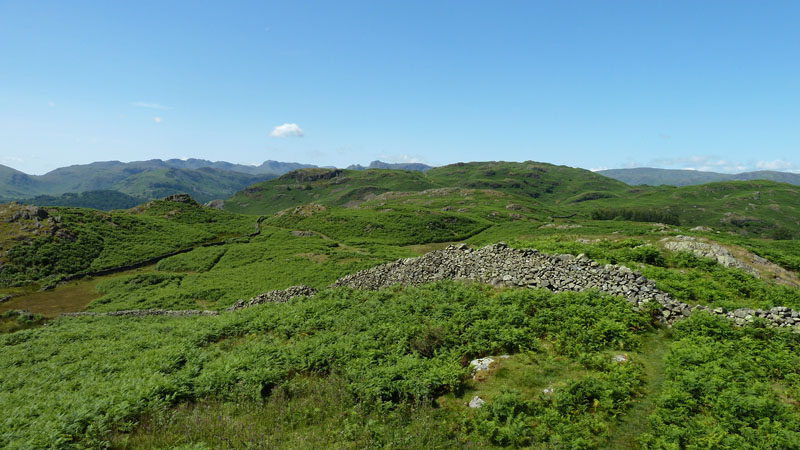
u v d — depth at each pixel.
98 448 10.31
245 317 24.36
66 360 22.75
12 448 10.37
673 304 17.14
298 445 10.14
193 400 13.52
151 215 113.12
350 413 11.65
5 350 27.31
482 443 10.15
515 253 24.83
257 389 13.30
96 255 75.38
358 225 116.31
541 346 15.02
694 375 11.87
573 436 10.13
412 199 196.38
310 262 70.19
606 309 17.27
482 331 16.28
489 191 193.00
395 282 27.06
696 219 192.88
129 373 17.28
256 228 116.62
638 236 42.00
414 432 10.54
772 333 14.35
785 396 11.08
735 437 9.40
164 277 63.88
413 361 14.32
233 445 10.20
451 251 27.84
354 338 17.56
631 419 10.80
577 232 83.19
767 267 28.02
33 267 65.56
